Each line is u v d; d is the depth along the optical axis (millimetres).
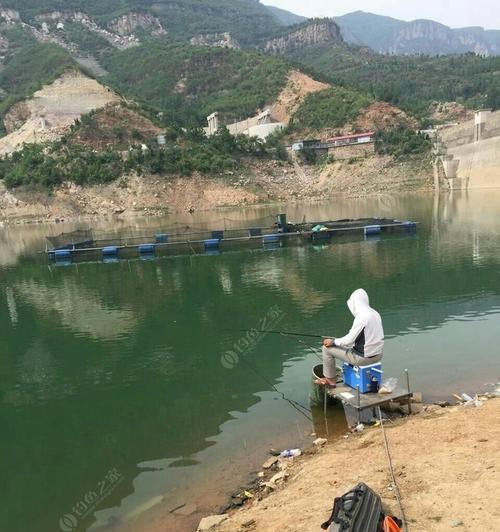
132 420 9523
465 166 87625
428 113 145250
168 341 14391
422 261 23219
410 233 33188
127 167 90500
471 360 10773
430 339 12312
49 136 110562
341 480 6125
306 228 35562
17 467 8109
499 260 22016
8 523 6707
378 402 8289
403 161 94125
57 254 33188
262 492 6641
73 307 19875
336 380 9383
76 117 122938
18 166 93375
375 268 22484
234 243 34094
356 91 131250
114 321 17203
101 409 10188
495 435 6621
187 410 9750
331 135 115125
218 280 22875
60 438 9047
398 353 11547
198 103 163750
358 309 8773
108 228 58250
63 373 12523
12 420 9984
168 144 101312
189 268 26812
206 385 10930
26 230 65688
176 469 7629
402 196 80375
